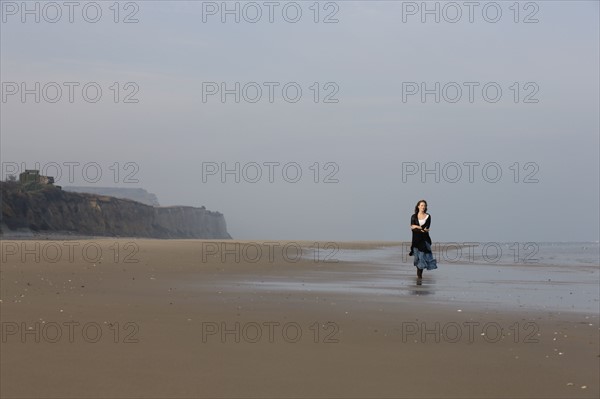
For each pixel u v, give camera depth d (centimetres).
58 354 681
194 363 661
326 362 680
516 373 654
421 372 648
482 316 1041
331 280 1733
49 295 1157
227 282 1563
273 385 589
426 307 1144
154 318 927
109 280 1502
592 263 3055
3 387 560
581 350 775
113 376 603
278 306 1104
